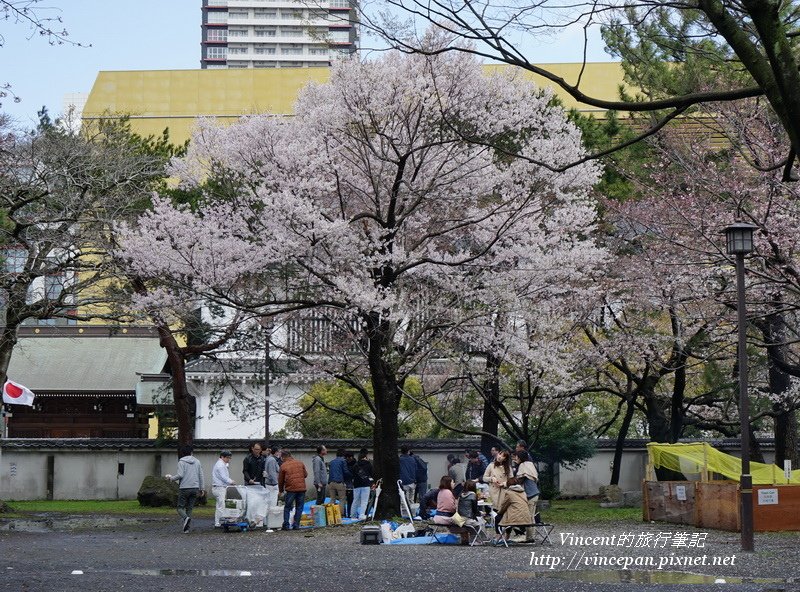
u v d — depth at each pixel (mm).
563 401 29969
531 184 23594
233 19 130000
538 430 29188
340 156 23031
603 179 27422
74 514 27312
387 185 23312
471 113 21969
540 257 23062
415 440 33781
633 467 35188
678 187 22156
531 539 17031
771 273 19875
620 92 23609
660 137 22000
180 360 30891
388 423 22719
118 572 12234
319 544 17453
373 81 21031
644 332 27641
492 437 24953
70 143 25078
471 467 22906
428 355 24750
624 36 12477
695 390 32594
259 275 23266
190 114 68250
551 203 24750
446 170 22891
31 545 16953
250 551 15898
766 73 8656
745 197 20047
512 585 10750
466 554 15172
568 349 28047
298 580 11258
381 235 22125
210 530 21250
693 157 21656
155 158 26094
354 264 22234
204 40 130125
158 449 34625
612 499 29422
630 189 27047
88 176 24484
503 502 16781
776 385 24953
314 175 22578
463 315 24047
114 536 19422
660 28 13562
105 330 45812
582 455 31062
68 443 34500
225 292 22516
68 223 24484
